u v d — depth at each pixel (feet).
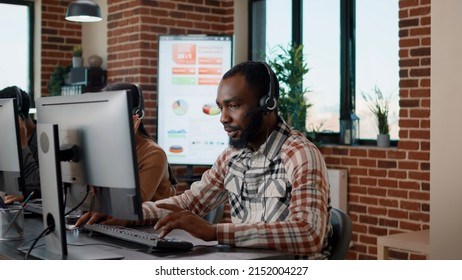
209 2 20.44
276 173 7.25
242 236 6.57
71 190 6.99
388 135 16.65
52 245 6.50
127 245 6.90
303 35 19.30
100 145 6.42
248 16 20.83
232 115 7.27
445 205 8.84
